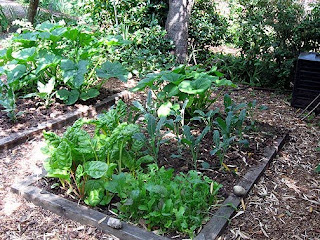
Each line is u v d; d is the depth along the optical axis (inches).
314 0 254.2
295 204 112.3
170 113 136.3
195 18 274.5
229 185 115.0
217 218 99.6
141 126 148.6
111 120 120.6
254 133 148.8
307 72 182.9
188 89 140.8
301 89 186.4
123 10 259.6
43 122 152.0
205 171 121.1
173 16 248.4
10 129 145.0
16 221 101.1
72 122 159.2
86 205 104.1
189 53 267.6
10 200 108.7
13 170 123.6
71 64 169.3
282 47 215.8
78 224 99.9
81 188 105.3
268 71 217.9
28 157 131.6
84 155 107.5
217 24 285.4
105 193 108.1
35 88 181.3
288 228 102.2
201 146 135.3
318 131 163.8
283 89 217.2
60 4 392.8
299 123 171.3
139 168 116.3
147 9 265.3
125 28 249.8
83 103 173.6
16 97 173.3
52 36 169.9
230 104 145.3
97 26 255.1
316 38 211.0
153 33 245.4
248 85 223.0
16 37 183.8
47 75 184.4
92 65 196.5
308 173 130.0
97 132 117.3
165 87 150.0
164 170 110.4
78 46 186.7
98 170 100.0
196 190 105.5
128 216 99.7
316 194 118.1
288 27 212.7
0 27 304.7
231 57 241.4
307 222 105.0
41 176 116.3
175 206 97.9
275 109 187.5
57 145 106.0
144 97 191.3
